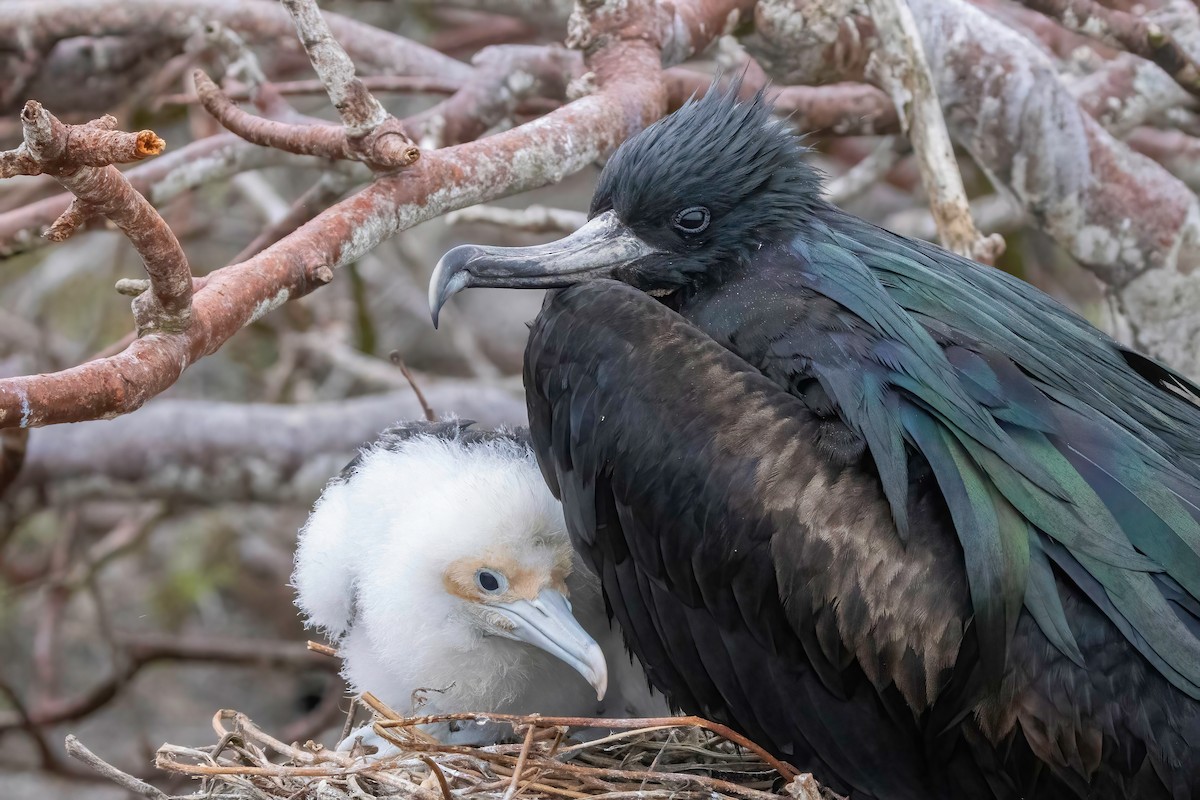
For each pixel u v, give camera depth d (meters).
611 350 8.39
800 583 7.86
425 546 9.44
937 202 10.85
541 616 9.27
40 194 15.07
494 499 9.39
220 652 15.51
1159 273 13.11
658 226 9.29
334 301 18.38
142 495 15.18
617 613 8.69
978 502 7.82
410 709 10.09
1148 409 8.77
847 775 8.34
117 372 7.51
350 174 11.92
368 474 10.19
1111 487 7.98
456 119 13.27
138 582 19.48
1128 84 14.02
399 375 16.08
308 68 16.03
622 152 9.52
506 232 18.73
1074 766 7.66
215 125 14.84
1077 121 12.91
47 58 14.16
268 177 19.78
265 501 15.23
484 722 9.68
